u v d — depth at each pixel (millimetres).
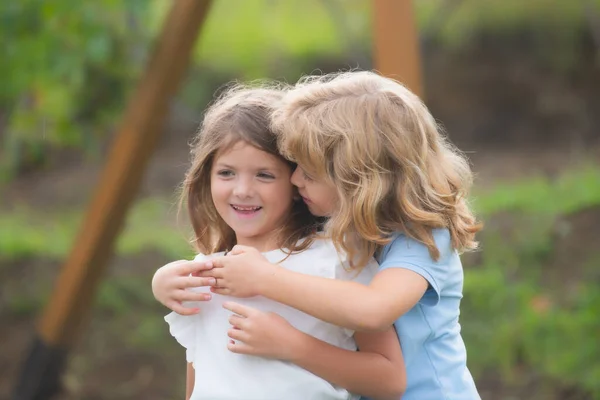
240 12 20188
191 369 4324
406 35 6125
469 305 10125
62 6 9234
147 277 12219
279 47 19172
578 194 12000
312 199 3893
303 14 19531
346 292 3643
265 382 3783
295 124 3787
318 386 3758
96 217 8594
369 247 3879
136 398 9852
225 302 3787
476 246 4152
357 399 3994
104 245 8703
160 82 8203
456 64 18203
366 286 3711
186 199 4480
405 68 6113
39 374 9109
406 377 3955
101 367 10375
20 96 10625
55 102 10695
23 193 17594
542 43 18000
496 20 18109
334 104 3832
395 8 6121
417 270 3775
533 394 8883
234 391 3801
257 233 3977
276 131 3865
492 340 9562
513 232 11188
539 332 9469
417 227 3852
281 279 3680
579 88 17859
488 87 18094
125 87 10688
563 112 17672
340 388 3836
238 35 19703
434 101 18203
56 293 8953
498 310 9969
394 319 3684
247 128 3873
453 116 18156
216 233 4234
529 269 10586
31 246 13414
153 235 13797
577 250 10695
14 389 9281
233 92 4398
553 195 12203
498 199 12188
